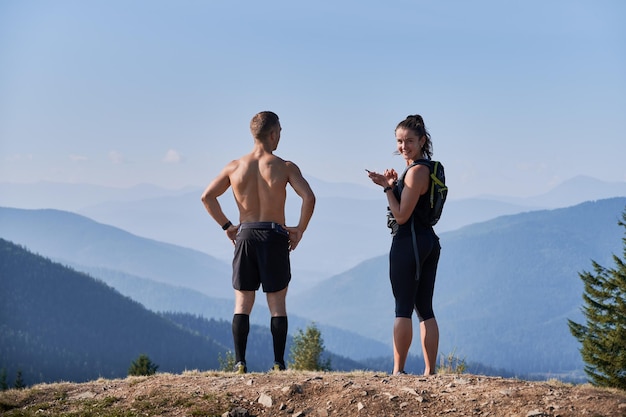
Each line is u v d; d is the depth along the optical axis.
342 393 6.44
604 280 29.97
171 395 6.68
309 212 7.59
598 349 28.11
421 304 7.34
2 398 7.09
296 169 7.67
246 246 7.53
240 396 6.61
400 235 7.18
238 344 7.57
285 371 7.45
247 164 7.65
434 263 7.29
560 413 5.86
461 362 10.61
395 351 7.29
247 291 7.61
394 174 7.39
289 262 7.66
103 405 6.67
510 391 6.31
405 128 7.13
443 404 6.21
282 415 6.27
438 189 7.09
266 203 7.57
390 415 6.08
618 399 6.09
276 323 7.57
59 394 7.11
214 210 7.73
